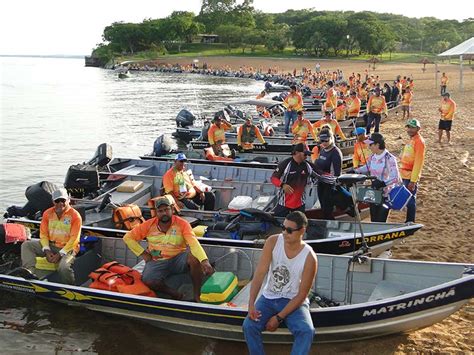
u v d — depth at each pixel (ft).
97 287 23.90
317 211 31.89
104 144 45.75
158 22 435.94
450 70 227.61
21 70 372.38
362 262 23.06
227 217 31.81
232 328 21.15
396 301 19.81
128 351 21.81
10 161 62.08
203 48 427.33
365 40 344.28
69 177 38.37
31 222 31.48
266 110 82.89
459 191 41.47
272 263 18.31
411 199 30.71
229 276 23.29
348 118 75.25
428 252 29.76
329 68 270.67
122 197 36.70
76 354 21.72
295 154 28.14
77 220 25.90
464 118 81.15
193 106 122.93
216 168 43.93
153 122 95.81
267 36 395.55
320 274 24.11
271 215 29.32
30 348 22.17
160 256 23.86
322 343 21.31
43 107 119.24
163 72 306.76
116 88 183.73
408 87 92.58
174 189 33.78
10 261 28.53
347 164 46.52
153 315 22.44
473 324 22.52
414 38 427.74
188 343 22.22
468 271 21.63
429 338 21.50
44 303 25.79
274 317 18.03
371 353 20.66
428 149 57.31
